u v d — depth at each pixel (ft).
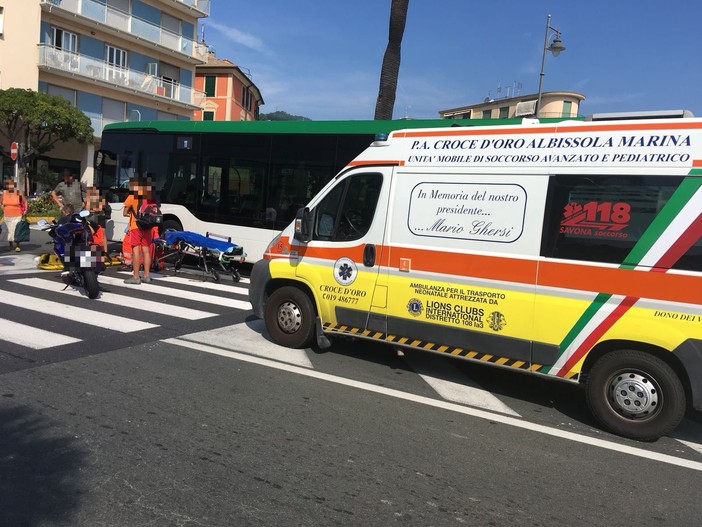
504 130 16.57
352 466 12.19
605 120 16.72
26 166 91.91
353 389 17.30
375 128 33.47
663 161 14.20
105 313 24.80
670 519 10.85
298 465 12.06
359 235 19.07
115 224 44.34
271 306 21.43
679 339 13.79
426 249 17.54
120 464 11.58
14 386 15.55
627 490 11.96
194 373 17.67
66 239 27.68
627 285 14.47
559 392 18.65
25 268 35.17
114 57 114.52
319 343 20.33
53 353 18.70
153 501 10.28
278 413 14.92
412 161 18.10
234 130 38.32
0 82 93.20
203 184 39.78
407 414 15.53
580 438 14.71
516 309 16.02
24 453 11.81
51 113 85.61
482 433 14.60
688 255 13.76
